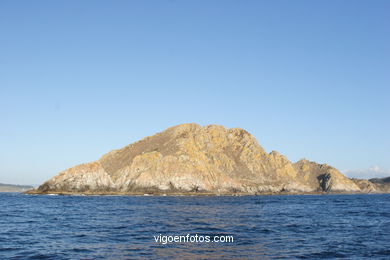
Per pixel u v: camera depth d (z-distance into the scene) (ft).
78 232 121.60
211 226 141.18
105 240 104.63
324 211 239.71
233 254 85.20
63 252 86.89
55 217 177.37
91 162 554.05
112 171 611.88
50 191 522.88
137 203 316.40
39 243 99.40
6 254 84.38
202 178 594.24
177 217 180.45
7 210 225.35
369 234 122.01
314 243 101.65
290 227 140.87
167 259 79.30
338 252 88.63
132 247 93.45
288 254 85.66
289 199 473.67
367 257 83.20
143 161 586.04
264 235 116.67
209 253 86.12
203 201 369.50
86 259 79.20
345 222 164.14
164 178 565.53
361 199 507.71
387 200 470.80
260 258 81.00
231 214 204.54
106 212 210.59
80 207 256.73
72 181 529.86
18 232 121.49
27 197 446.19
